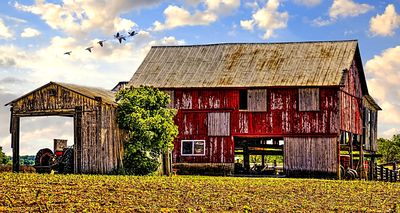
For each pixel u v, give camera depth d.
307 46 58.09
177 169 55.44
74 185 34.50
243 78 55.19
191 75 56.75
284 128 53.75
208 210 25.05
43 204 25.36
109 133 47.66
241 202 28.14
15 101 48.78
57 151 52.38
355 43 57.25
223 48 59.97
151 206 25.88
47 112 48.19
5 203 25.45
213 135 55.25
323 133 52.69
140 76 57.50
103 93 51.91
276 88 53.84
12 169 48.72
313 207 26.91
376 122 70.12
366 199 30.94
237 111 54.88
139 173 48.97
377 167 55.91
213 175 54.47
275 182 42.25
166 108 53.38
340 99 52.78
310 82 52.94
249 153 57.38
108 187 33.72
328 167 52.28
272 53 57.97
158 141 49.06
